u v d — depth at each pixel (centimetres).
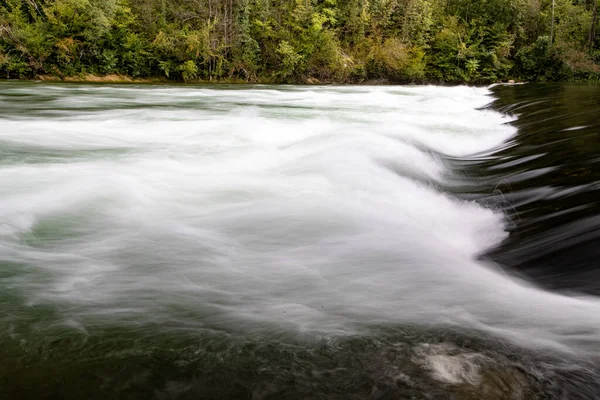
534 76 4088
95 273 333
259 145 802
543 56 3994
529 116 1142
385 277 335
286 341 248
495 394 203
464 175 665
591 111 1062
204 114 1219
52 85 2280
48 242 387
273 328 263
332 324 268
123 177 571
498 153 782
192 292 308
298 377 216
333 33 3659
